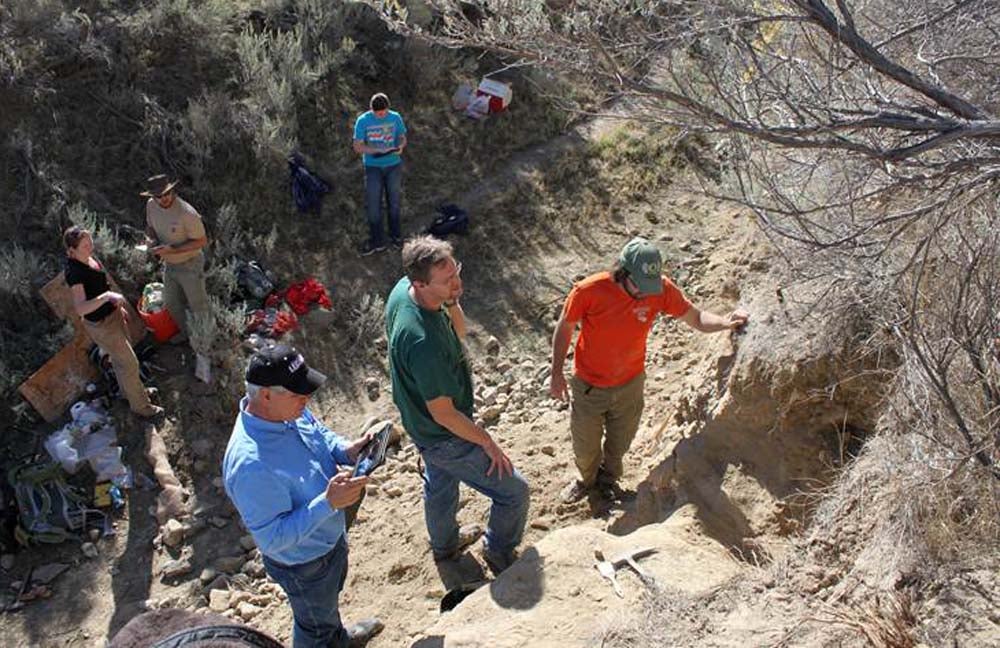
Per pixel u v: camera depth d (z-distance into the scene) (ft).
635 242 18.39
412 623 19.31
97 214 31.27
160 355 28.91
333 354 30.07
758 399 18.85
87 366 27.99
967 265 14.43
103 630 22.63
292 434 14.71
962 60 14.29
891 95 14.25
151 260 30.45
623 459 23.04
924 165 12.66
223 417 27.78
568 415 25.82
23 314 28.73
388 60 38.93
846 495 16.67
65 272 25.05
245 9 38.37
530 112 38.86
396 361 16.63
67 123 32.45
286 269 32.45
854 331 17.85
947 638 13.25
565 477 23.15
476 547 20.99
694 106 12.72
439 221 34.06
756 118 14.03
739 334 20.33
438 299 16.19
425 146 37.37
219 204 33.09
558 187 36.14
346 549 16.22
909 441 15.81
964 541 14.51
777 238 18.17
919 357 13.79
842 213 16.01
